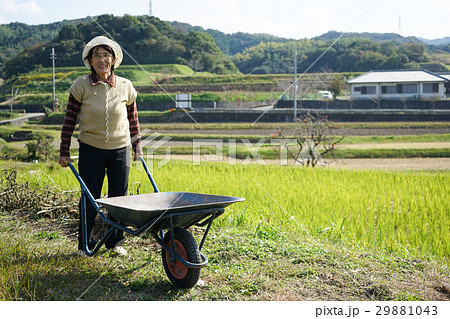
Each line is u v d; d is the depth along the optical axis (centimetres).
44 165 1216
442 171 1430
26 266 339
